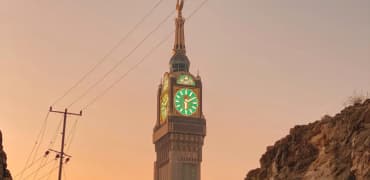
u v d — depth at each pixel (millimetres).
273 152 62656
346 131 54031
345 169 50719
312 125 59938
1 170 67750
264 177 61438
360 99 57219
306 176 54375
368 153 48625
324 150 55000
